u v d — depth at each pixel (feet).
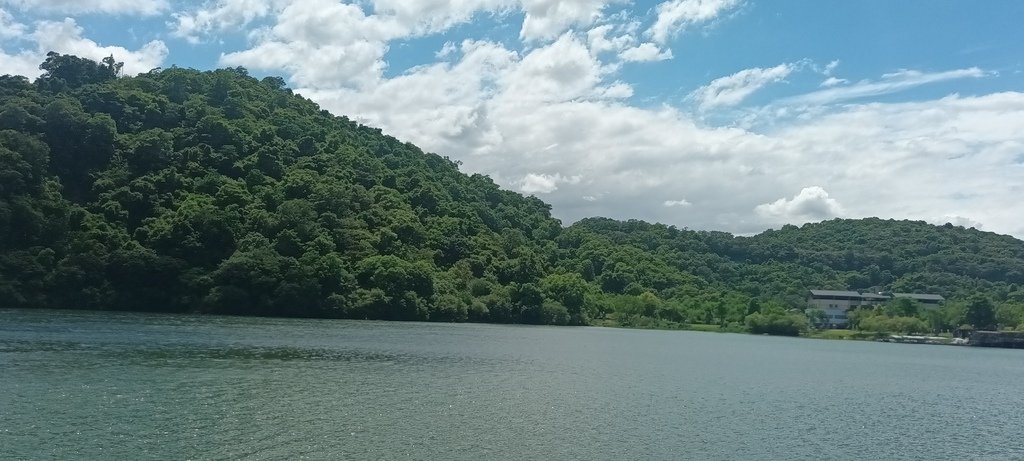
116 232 529.45
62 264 493.36
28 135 538.06
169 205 588.09
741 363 372.58
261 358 265.54
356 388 208.54
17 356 234.99
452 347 363.35
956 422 212.23
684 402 219.61
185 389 191.11
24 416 150.82
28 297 471.21
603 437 162.50
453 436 154.10
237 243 564.71
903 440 180.55
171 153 640.99
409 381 228.84
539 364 304.91
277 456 131.44
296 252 581.53
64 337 302.66
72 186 577.02
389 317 599.98
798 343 635.25
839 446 168.96
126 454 127.95
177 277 522.88
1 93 623.77
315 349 310.04
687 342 545.85
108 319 416.87
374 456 134.72
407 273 619.26
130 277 510.58
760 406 221.05
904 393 277.03
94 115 635.25
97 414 156.15
